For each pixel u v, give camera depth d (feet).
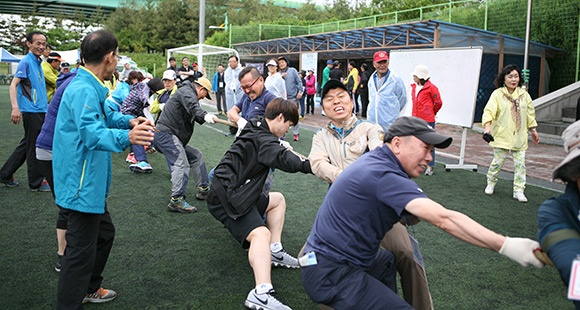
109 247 11.04
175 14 179.01
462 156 27.63
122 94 23.07
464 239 6.57
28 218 17.02
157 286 12.03
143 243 14.90
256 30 102.83
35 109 19.85
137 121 9.94
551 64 54.19
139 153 24.67
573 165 5.48
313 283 8.00
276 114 11.37
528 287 12.34
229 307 10.98
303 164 11.00
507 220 17.71
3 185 21.47
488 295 11.85
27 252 13.98
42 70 20.47
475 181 24.18
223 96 55.26
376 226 7.73
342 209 7.82
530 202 20.25
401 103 21.15
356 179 7.67
